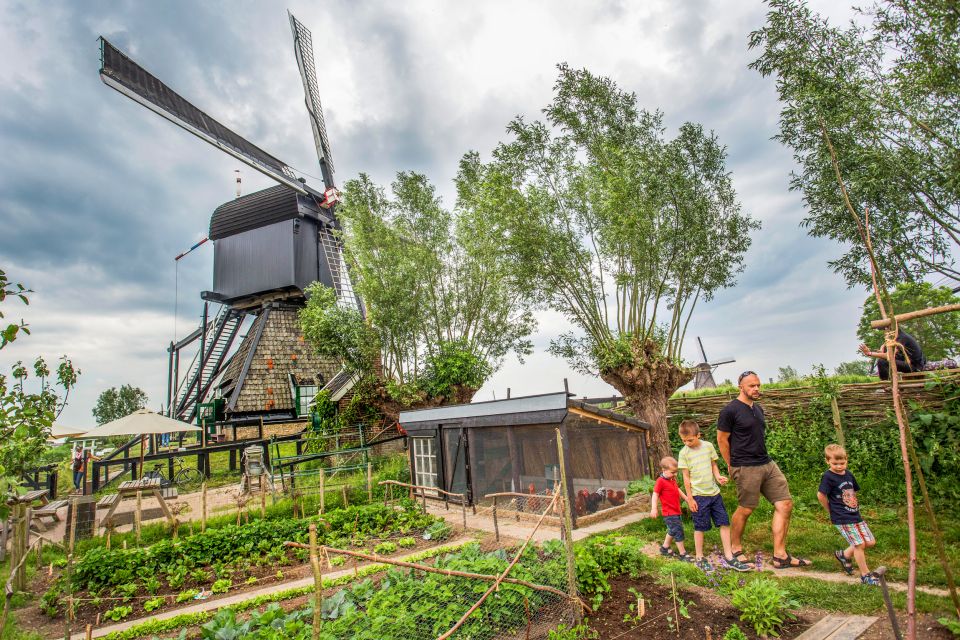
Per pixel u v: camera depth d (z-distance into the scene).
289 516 12.51
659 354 11.81
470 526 10.28
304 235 33.75
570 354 12.54
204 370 35.81
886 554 6.36
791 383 14.03
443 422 13.18
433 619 4.82
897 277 9.65
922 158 8.33
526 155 12.06
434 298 19.25
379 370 21.22
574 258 11.77
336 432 20.25
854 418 9.69
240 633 5.07
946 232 8.62
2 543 9.96
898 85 8.30
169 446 26.44
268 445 21.47
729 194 11.85
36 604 7.68
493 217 12.45
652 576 6.20
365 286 18.62
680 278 11.80
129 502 16.11
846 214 9.43
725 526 6.51
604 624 5.05
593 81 11.83
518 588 4.93
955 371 8.39
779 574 6.10
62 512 15.98
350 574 7.58
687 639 4.63
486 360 19.94
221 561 9.16
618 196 10.73
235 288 34.56
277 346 29.84
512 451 11.18
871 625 4.62
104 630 6.53
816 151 9.39
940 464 8.07
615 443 11.05
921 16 7.65
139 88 24.64
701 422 13.10
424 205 19.44
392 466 17.44
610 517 9.77
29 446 4.69
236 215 35.12
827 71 8.84
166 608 7.20
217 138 28.44
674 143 11.51
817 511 8.30
